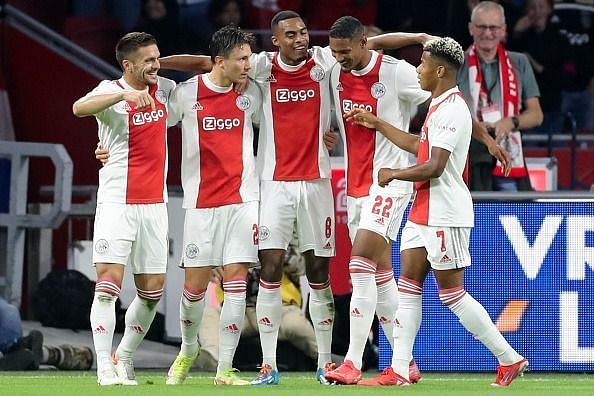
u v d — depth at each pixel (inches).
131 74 1246.3
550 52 2155.5
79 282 1777.8
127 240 1243.8
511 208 1446.9
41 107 2079.2
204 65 1321.4
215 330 1581.0
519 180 1715.1
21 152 1818.4
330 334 1343.5
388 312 1326.3
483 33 1749.5
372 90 1284.4
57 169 1797.5
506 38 2162.9
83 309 1761.8
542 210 1445.6
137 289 1274.6
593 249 1443.2
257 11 2165.4
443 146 1184.2
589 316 1446.9
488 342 1229.7
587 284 1444.4
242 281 1278.3
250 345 1578.5
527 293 1448.1
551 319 1448.1
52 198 2047.2
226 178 1273.4
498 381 1242.0
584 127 2144.4
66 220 1978.3
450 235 1204.5
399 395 1097.4
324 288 1330.0
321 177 1302.9
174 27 2170.3
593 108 2145.7
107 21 2175.2
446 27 2162.9
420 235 1212.5
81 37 2174.0
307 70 1293.1
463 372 1464.1
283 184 1299.2
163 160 1262.3
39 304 1774.1
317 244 1310.3
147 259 1261.1
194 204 1283.2
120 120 1237.7
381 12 2167.8
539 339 1449.3
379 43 1306.6
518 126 1718.8
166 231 1269.7
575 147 1966.0
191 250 1284.4
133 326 1291.8
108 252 1237.1
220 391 1150.3
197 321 1301.7
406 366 1229.7
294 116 1295.5
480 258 1448.1
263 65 1291.8
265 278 1298.0
